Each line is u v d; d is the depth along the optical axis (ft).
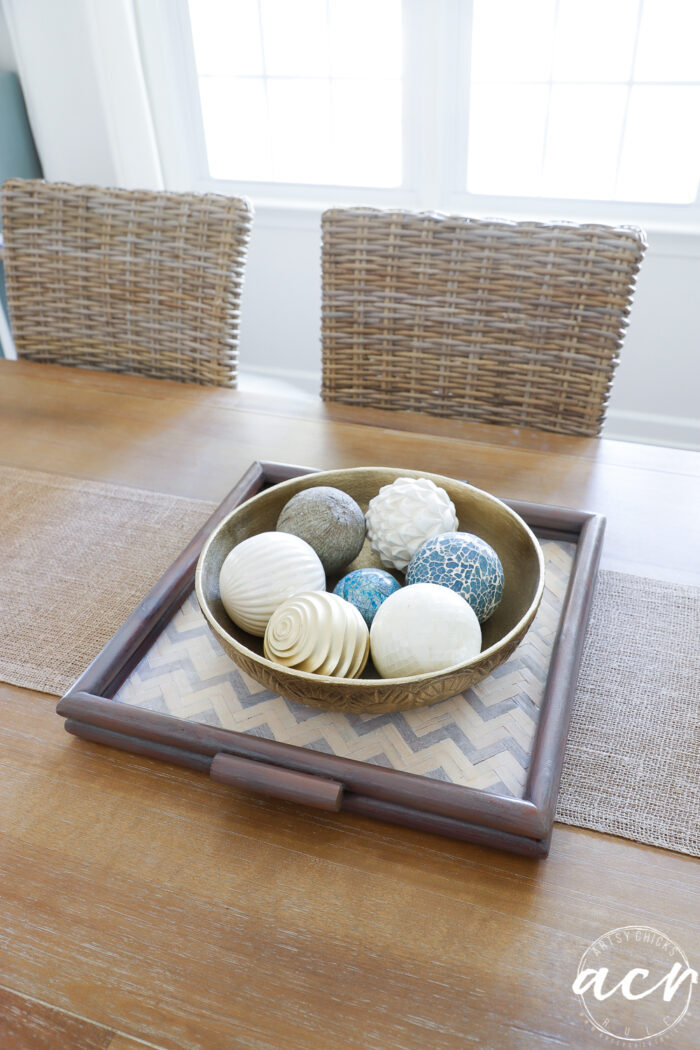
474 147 6.93
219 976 1.58
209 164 7.68
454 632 1.86
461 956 1.60
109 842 1.83
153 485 3.12
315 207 7.16
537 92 6.50
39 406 3.75
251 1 6.68
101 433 3.51
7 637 2.39
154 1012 1.53
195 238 3.95
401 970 1.58
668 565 2.63
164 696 2.09
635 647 2.29
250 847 1.82
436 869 1.77
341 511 2.25
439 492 2.33
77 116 7.23
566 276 3.43
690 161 6.40
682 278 6.51
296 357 8.18
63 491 3.10
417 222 3.58
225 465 3.24
